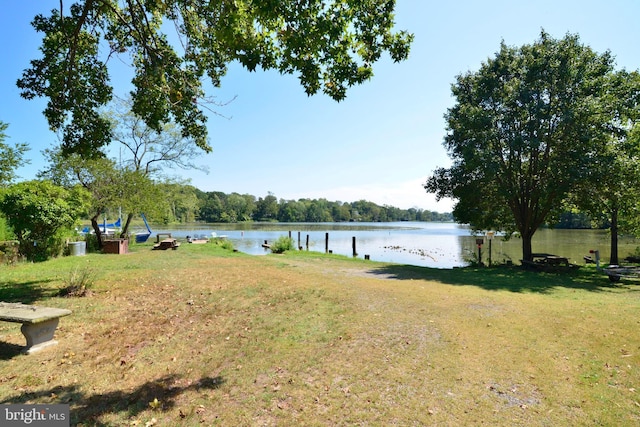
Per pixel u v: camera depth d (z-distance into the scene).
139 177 19.73
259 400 3.63
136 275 10.51
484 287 9.86
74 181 17.95
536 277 12.27
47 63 8.29
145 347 5.04
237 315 6.59
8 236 13.36
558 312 6.83
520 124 15.27
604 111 13.95
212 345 5.12
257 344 5.15
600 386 3.90
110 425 3.19
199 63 9.08
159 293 8.28
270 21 5.22
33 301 7.14
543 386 3.91
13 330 5.61
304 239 41.44
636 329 5.74
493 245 32.53
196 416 3.35
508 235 20.81
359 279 10.76
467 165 14.73
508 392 3.78
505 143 15.34
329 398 3.67
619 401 3.59
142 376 4.16
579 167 12.91
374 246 33.16
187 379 4.09
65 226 15.38
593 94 14.12
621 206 15.03
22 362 4.47
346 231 62.91
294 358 4.66
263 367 4.40
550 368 4.34
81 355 4.74
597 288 10.09
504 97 15.15
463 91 17.75
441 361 4.55
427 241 39.31
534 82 14.56
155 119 8.43
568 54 14.06
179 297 7.93
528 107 14.27
